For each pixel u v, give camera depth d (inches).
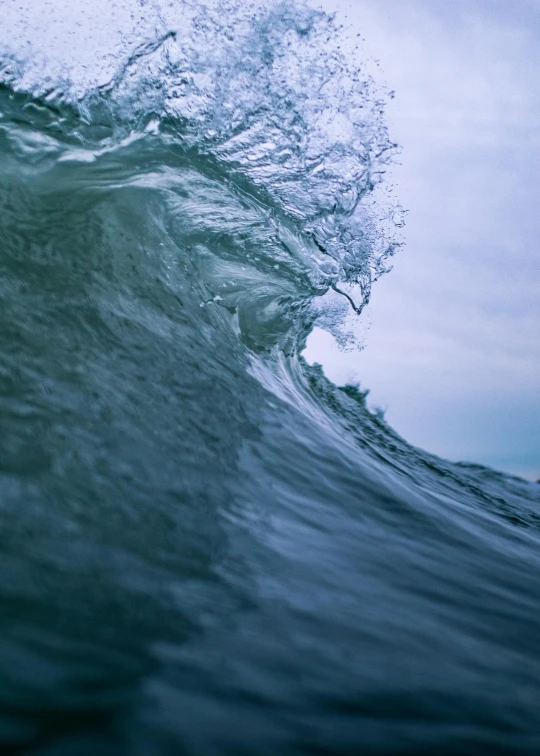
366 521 68.3
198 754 30.0
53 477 52.7
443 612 52.7
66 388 64.2
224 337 95.7
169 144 104.4
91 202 93.0
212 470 65.1
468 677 42.6
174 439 66.5
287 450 77.3
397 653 43.8
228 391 81.9
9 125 99.0
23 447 54.5
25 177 92.5
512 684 43.0
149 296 87.9
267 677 37.4
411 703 37.9
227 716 33.2
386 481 82.2
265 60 108.1
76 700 31.8
